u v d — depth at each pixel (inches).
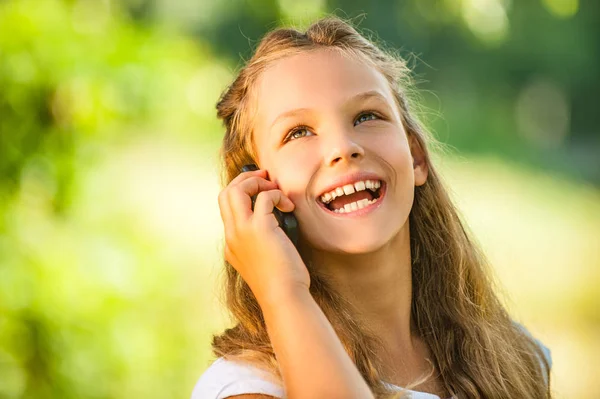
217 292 111.0
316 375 75.5
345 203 87.8
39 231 168.2
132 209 195.0
